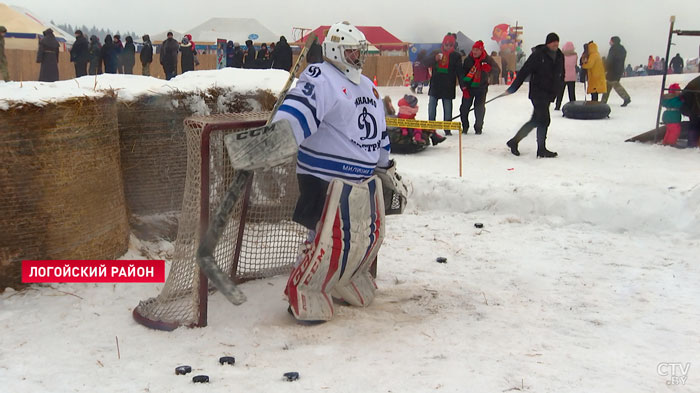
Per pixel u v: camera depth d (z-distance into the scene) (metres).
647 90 20.53
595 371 3.53
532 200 7.09
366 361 3.69
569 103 15.11
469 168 9.52
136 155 5.64
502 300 4.73
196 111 5.84
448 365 3.61
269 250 5.21
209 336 4.07
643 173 8.75
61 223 4.75
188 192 4.32
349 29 4.12
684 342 3.94
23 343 3.94
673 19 11.33
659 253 5.82
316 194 4.24
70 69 31.86
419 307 4.59
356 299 4.57
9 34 30.31
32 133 4.55
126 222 5.41
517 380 3.42
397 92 24.06
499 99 19.03
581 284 5.05
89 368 3.63
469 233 6.60
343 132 4.14
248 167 3.63
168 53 22.73
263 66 24.30
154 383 3.44
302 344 3.98
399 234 6.60
